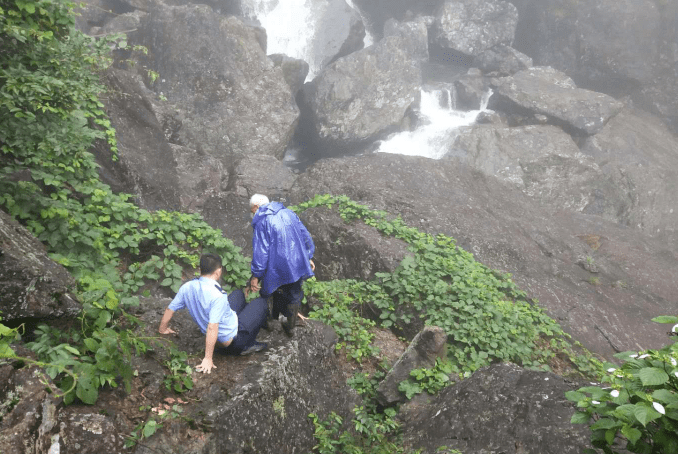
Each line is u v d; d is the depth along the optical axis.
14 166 6.61
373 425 5.71
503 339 7.63
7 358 3.63
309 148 19.25
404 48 22.06
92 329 4.32
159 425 3.93
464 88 21.42
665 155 20.47
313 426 5.26
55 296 4.23
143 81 15.14
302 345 5.62
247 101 15.52
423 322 7.93
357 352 6.96
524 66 22.30
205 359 4.59
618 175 18.42
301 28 22.12
